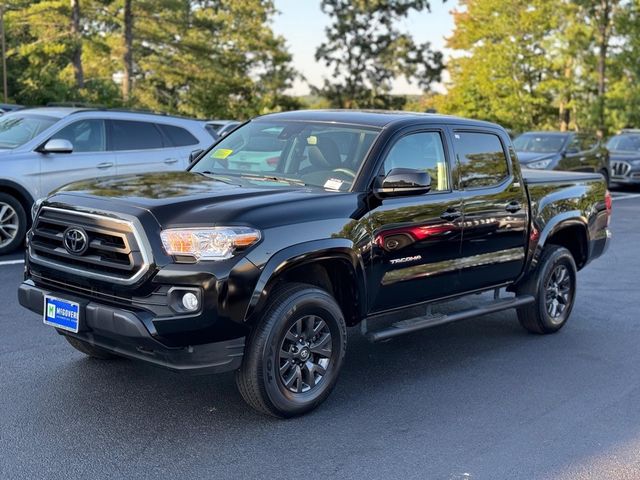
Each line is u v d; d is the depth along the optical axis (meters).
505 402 5.38
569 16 44.69
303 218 4.75
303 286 4.83
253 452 4.38
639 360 6.52
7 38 37.97
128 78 41.94
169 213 4.41
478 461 4.38
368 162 5.37
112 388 5.28
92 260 4.49
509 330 7.39
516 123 50.34
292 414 4.86
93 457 4.23
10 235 9.63
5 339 6.25
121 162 10.49
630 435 4.85
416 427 4.85
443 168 5.94
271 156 5.79
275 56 54.84
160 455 4.29
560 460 4.44
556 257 7.09
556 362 6.39
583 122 46.94
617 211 17.92
